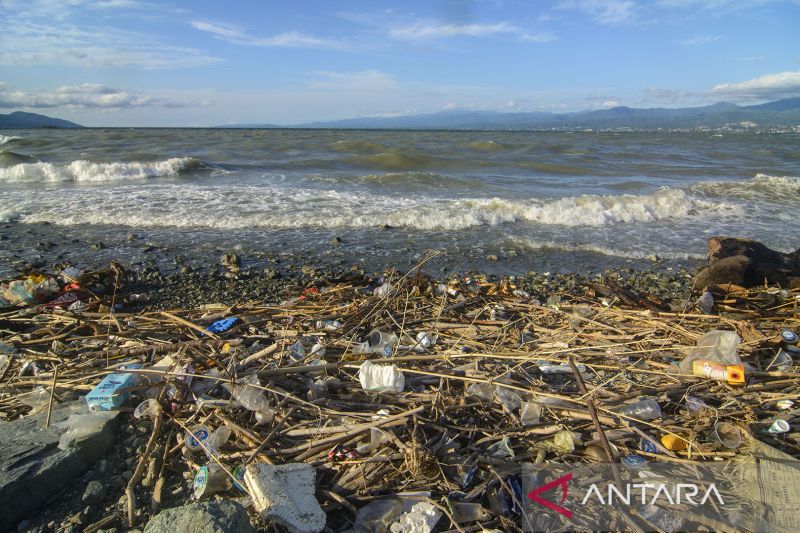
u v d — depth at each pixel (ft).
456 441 9.92
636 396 11.53
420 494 8.36
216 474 8.60
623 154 78.33
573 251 28.48
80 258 24.68
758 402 11.41
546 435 10.04
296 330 14.89
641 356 13.89
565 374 12.94
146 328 14.67
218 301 19.31
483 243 29.35
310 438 9.68
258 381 11.07
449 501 8.22
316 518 7.72
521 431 10.17
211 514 6.84
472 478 8.89
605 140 126.72
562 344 14.25
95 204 35.50
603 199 38.75
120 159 60.18
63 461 8.64
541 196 42.42
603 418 10.53
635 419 10.24
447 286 19.34
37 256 24.72
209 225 31.42
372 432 9.50
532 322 16.28
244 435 9.52
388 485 8.61
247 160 61.72
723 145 104.27
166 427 10.00
